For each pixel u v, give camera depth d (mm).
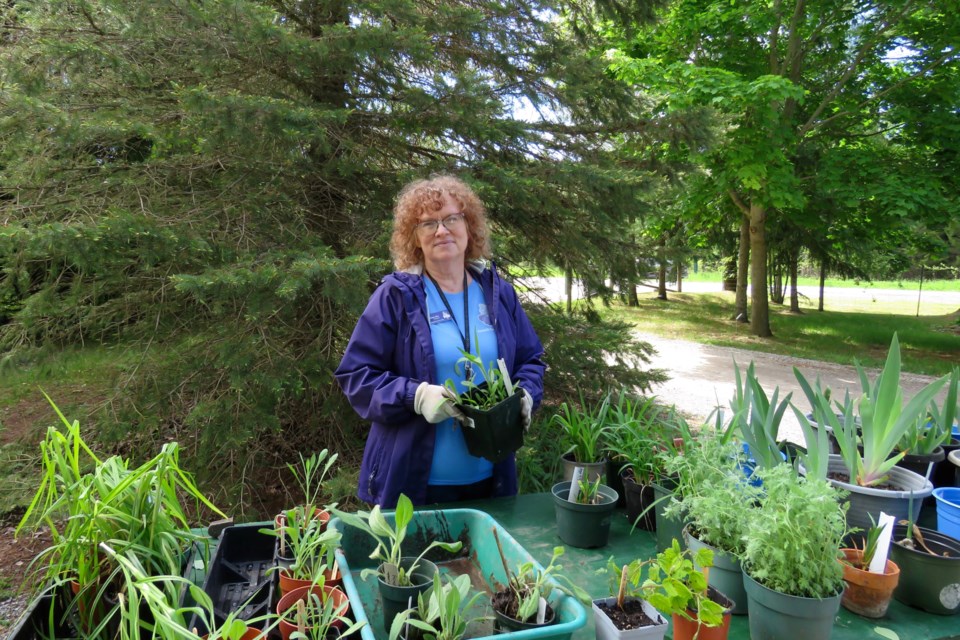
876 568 1322
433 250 1911
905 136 11031
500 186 4184
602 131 5031
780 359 11227
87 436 3797
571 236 4797
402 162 4645
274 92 4125
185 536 1181
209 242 3473
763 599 1188
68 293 3953
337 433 4363
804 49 11391
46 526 3887
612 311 6254
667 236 16656
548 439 3996
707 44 11227
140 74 3566
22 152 3922
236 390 3725
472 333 1944
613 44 9883
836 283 47156
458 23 4004
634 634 1097
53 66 3418
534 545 1661
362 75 4117
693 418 6414
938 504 1678
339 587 1175
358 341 1899
